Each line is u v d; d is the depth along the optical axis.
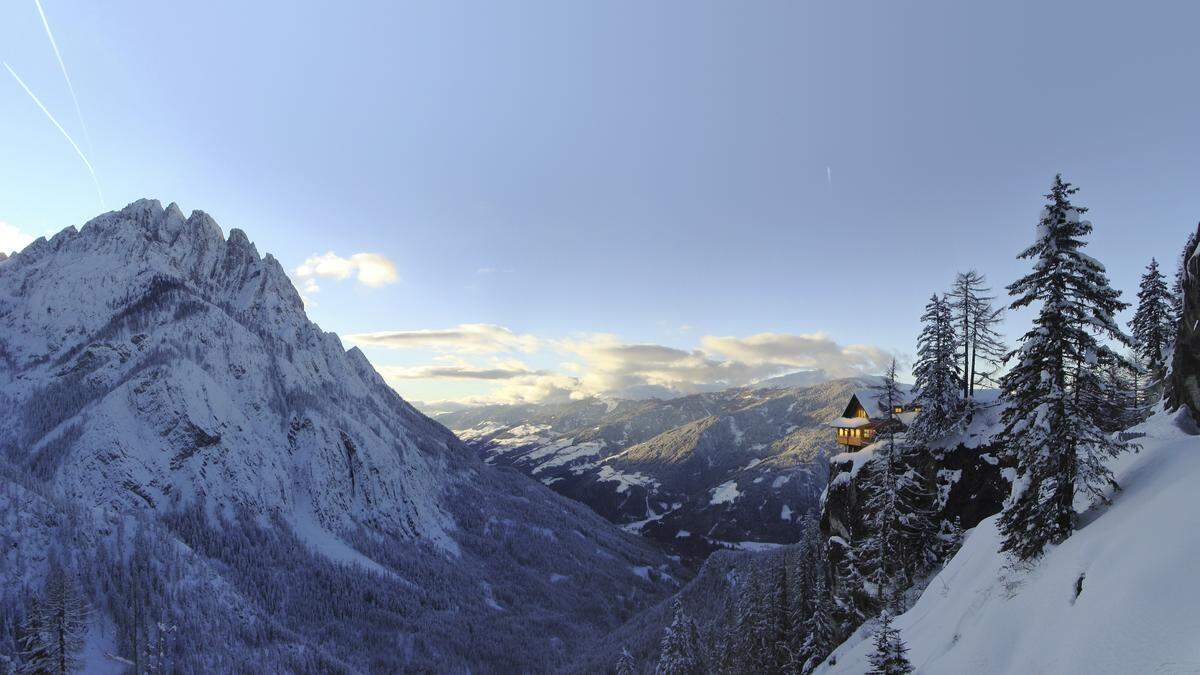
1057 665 22.33
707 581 151.62
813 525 81.56
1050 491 29.92
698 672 74.31
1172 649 18.38
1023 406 31.66
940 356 54.47
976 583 34.19
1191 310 35.12
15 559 126.31
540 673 171.38
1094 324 27.94
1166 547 22.05
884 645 29.78
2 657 98.81
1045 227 29.62
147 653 117.69
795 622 66.94
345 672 143.38
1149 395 46.88
